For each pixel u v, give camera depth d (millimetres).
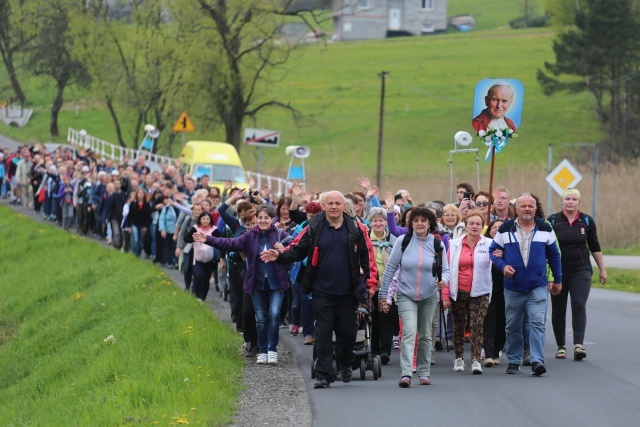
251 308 27578
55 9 131625
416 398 21578
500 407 20547
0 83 184625
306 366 26297
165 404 20594
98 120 172500
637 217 75375
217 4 101500
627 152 159125
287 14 105812
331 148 158875
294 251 23000
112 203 56031
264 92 106188
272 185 89688
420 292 23234
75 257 56281
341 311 23000
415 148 159000
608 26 168875
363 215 31422
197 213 37281
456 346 25797
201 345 27312
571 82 175125
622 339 30922
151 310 35844
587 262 27359
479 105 33438
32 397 30297
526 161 148125
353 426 18750
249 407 20625
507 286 25094
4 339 46000
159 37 106000
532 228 25047
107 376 25641
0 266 60562
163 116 108750
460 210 31859
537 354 24641
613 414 19828
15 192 80875
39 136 145250
